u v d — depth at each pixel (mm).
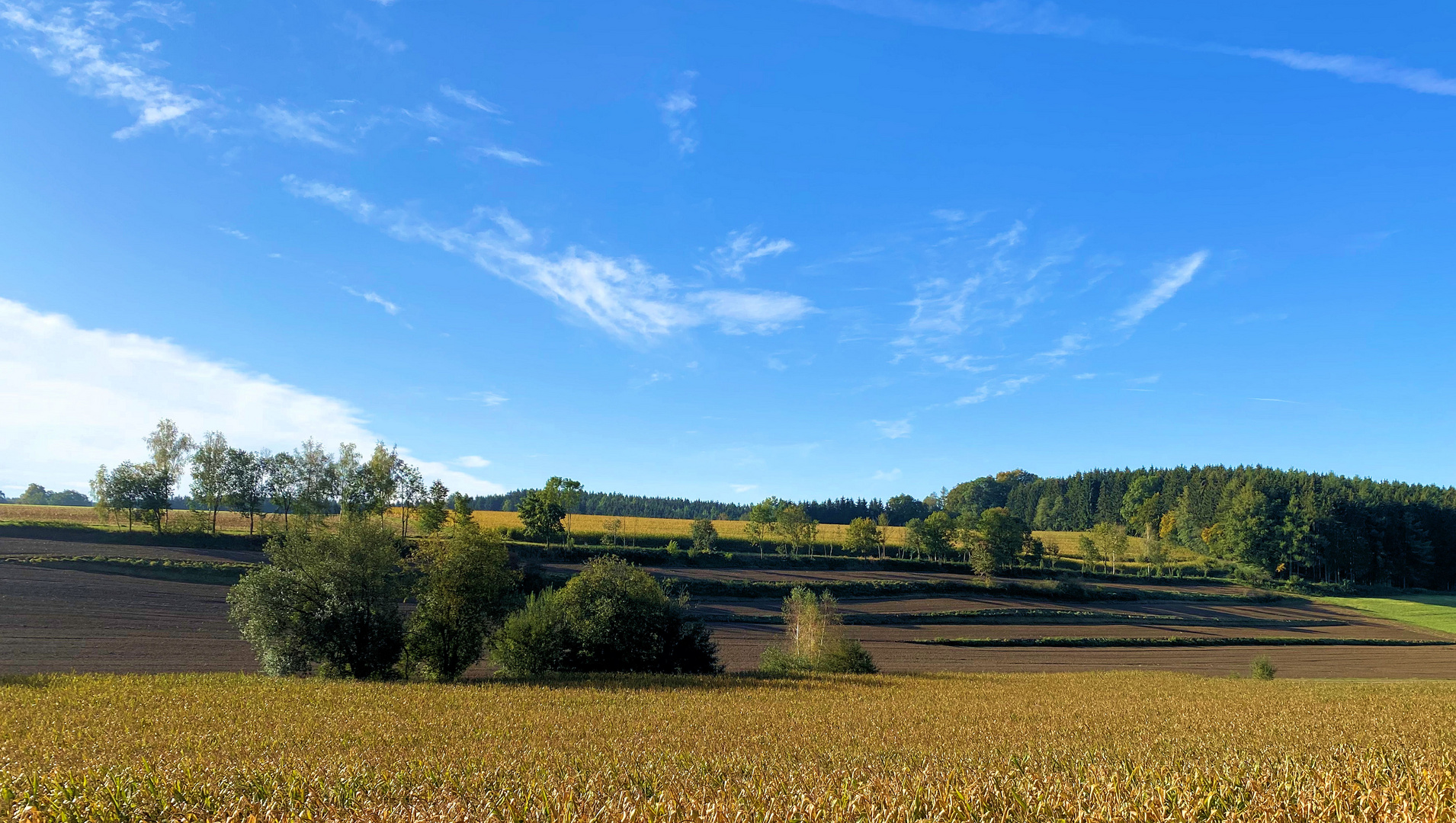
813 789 10828
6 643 44969
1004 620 84188
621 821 9383
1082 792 10336
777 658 48625
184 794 11836
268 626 37688
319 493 107250
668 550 107938
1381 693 37969
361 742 19781
